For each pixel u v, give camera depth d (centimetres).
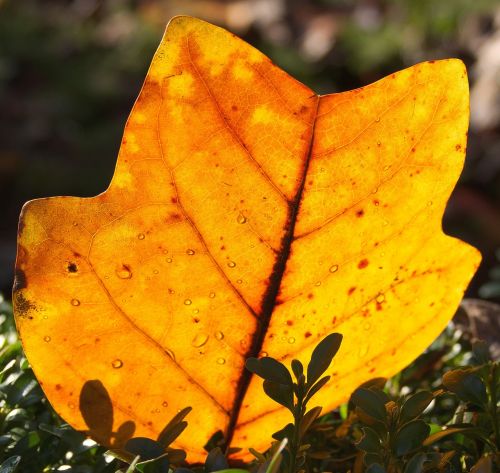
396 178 47
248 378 48
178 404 48
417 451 47
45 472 48
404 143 47
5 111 339
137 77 378
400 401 48
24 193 280
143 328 47
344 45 344
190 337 48
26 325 46
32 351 46
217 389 48
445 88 47
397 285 49
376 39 342
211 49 45
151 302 47
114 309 47
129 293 47
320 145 47
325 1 393
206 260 47
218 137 46
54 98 352
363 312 49
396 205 48
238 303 48
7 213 274
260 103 46
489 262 221
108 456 48
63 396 47
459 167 48
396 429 45
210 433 49
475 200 252
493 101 271
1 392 49
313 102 46
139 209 46
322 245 48
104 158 308
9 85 366
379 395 46
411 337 50
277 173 47
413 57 331
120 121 339
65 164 298
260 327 48
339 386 50
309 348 49
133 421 48
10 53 380
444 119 47
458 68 47
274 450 45
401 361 50
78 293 46
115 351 47
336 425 52
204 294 47
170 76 45
